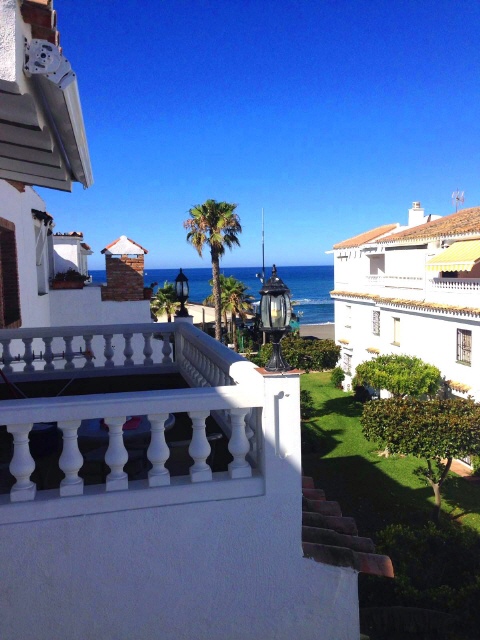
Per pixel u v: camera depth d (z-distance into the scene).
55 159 4.33
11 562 3.26
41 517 3.28
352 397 28.44
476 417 13.89
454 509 14.55
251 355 39.34
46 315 13.81
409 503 14.92
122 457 3.41
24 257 10.76
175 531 3.44
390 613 7.67
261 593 3.58
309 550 3.64
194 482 3.50
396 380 20.89
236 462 3.61
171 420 4.74
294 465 3.55
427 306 21.86
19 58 2.50
